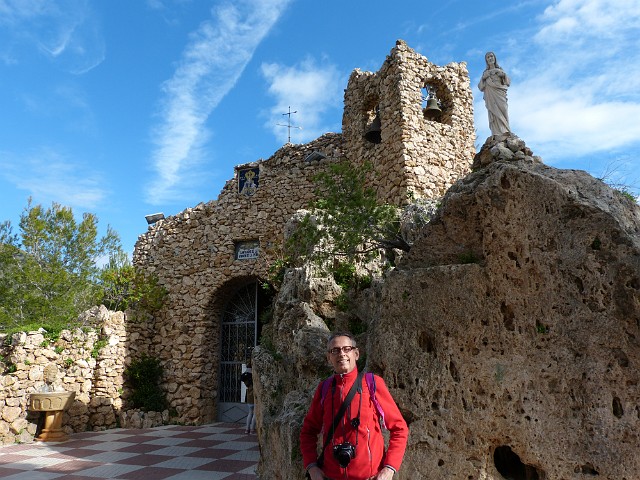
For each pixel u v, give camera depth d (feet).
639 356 14.06
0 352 44.65
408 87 46.55
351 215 29.09
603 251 15.07
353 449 10.89
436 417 16.20
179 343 57.47
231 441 42.42
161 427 52.16
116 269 67.56
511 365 15.78
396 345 17.65
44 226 74.43
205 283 58.49
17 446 40.29
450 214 18.75
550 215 16.07
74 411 48.14
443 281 17.29
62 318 65.87
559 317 15.42
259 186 59.06
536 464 14.82
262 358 30.55
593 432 14.24
